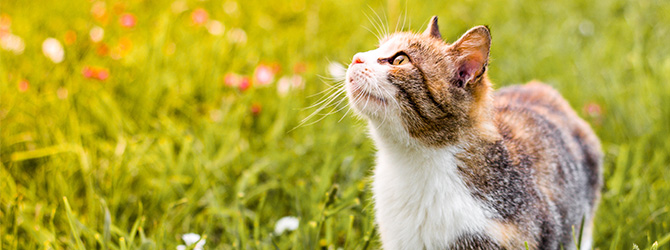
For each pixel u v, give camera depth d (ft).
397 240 10.55
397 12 19.24
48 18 20.61
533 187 10.44
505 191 10.02
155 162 14.24
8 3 21.45
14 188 12.84
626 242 12.64
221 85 17.49
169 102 16.44
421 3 23.82
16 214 11.89
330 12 23.53
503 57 20.34
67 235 12.28
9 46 17.76
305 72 17.49
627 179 14.67
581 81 18.53
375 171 11.32
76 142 14.19
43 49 17.26
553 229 10.69
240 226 12.00
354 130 15.75
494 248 9.82
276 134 15.67
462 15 23.61
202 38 19.81
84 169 13.46
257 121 16.56
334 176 14.21
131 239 11.29
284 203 14.07
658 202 13.47
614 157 15.79
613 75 18.15
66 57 17.61
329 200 12.25
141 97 16.33
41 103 15.52
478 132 10.03
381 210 10.75
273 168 14.83
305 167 14.56
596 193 13.01
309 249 11.93
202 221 13.51
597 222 13.74
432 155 9.90
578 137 12.62
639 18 22.44
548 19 23.54
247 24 21.95
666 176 14.52
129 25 18.44
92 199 12.66
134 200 13.52
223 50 18.37
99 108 15.43
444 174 9.93
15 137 14.61
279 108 16.52
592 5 24.82
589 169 12.49
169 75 17.11
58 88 16.49
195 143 15.06
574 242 11.56
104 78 16.01
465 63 9.92
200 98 17.26
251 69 18.34
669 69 18.01
